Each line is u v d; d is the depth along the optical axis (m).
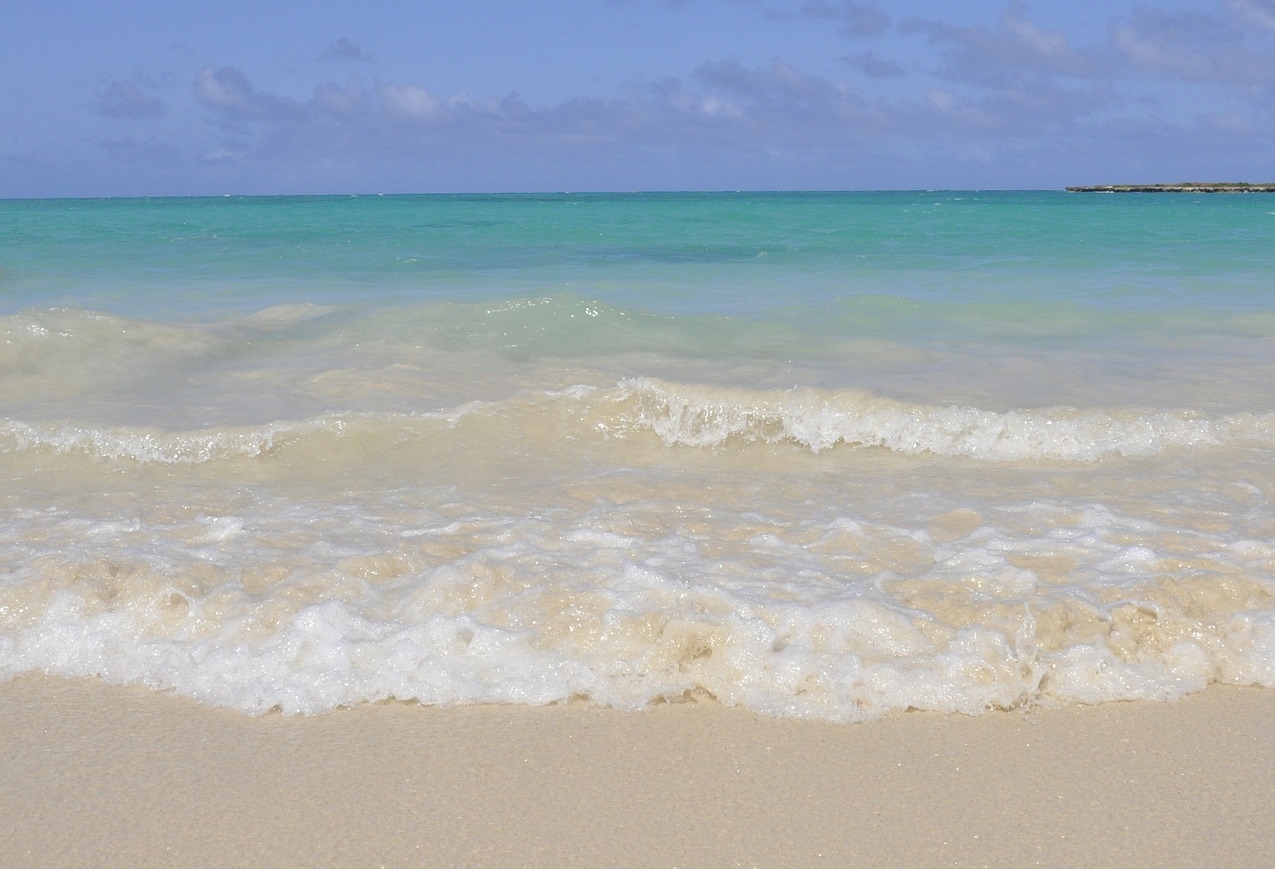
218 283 13.87
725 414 6.36
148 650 3.75
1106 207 46.38
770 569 4.23
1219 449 6.05
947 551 4.42
